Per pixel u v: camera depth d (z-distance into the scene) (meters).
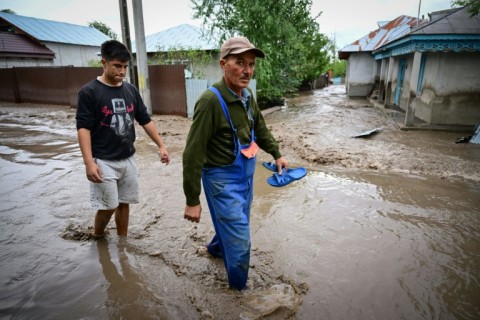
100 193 2.89
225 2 14.32
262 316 2.27
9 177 5.35
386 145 7.48
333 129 9.55
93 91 2.71
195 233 3.49
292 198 4.53
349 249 3.24
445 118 9.80
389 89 14.61
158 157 6.75
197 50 15.99
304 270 2.88
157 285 2.58
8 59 23.61
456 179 5.29
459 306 2.47
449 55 9.30
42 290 2.49
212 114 2.18
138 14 11.47
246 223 2.36
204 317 2.24
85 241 3.25
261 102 15.64
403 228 3.68
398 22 21.45
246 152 2.31
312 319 2.30
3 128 10.25
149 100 12.39
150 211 4.05
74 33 31.92
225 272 2.79
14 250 3.07
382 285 2.70
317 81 33.97
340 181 5.22
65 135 9.05
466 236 3.52
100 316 2.24
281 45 15.02
